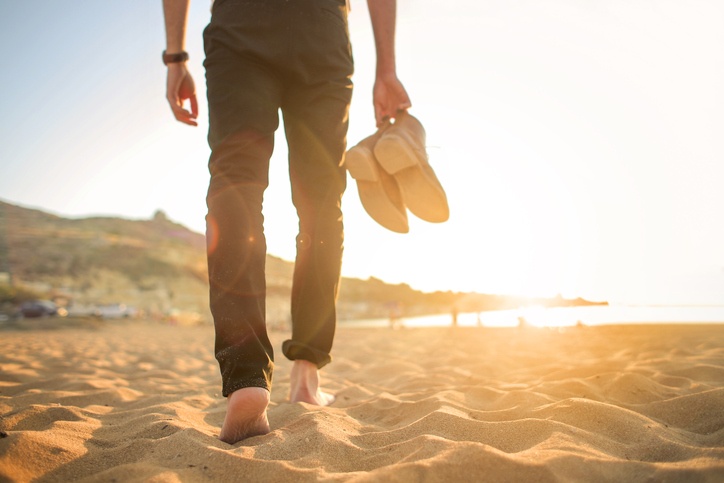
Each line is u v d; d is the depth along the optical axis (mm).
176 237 111250
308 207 1700
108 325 23156
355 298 69375
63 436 1311
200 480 1029
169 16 1770
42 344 8500
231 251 1308
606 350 3904
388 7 2000
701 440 1316
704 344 3547
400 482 917
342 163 1739
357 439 1349
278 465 1067
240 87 1469
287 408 1651
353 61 1787
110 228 105938
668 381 2059
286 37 1531
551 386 1961
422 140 1988
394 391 2436
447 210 1929
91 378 2771
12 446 1148
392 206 1982
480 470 967
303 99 1646
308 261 1713
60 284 55875
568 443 1166
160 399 2154
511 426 1340
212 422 1758
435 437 1188
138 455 1208
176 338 12609
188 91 1854
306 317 1740
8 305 35125
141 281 63844
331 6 1655
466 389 2098
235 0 1531
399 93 2039
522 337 6523
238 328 1276
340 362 3789
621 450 1203
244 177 1396
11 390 2451
